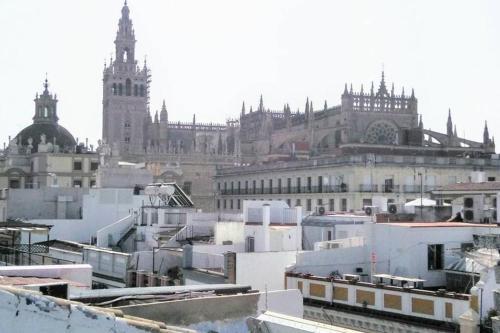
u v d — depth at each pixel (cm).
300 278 3859
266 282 4034
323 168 11544
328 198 11294
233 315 2114
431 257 3966
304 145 17062
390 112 16175
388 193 10656
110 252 4525
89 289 2283
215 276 4072
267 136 18662
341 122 16100
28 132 15725
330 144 16600
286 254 4156
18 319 1272
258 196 13875
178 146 18050
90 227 7081
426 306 3244
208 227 6009
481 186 6725
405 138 14462
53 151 14275
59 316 1312
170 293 2262
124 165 9762
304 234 5409
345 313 3562
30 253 4066
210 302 2073
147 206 6775
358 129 15862
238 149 18325
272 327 1769
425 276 3900
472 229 4100
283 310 2459
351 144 13538
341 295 3647
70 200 7944
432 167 10919
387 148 13488
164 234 5959
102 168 9006
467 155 12938
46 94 16212
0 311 1258
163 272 4484
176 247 5238
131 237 6369
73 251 4975
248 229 5112
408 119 16288
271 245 4969
